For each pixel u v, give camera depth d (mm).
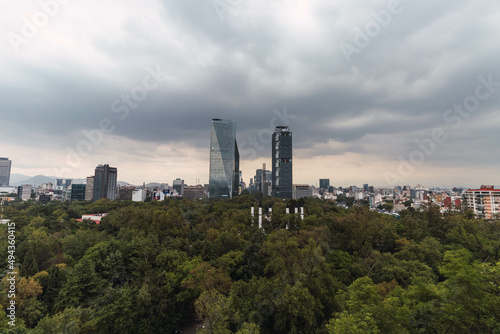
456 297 28406
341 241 83000
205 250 70250
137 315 46062
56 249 65750
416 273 59781
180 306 53875
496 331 24250
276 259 56812
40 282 47938
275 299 45875
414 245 74750
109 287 46438
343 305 39750
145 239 71750
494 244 67188
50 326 35094
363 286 36156
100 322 40562
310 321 42219
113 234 95500
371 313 30500
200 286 49969
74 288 44156
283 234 78125
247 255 65000
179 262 59500
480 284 27656
